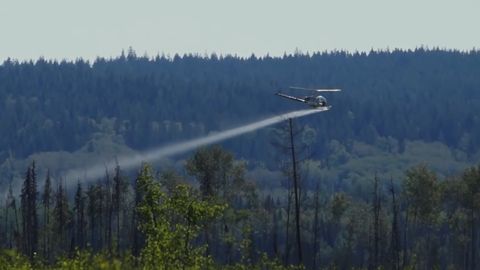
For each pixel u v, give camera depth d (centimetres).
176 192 9619
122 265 9162
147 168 9694
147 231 9556
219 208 9725
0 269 9469
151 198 9556
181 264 9475
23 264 9675
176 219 9869
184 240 9538
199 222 9925
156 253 9375
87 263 9075
